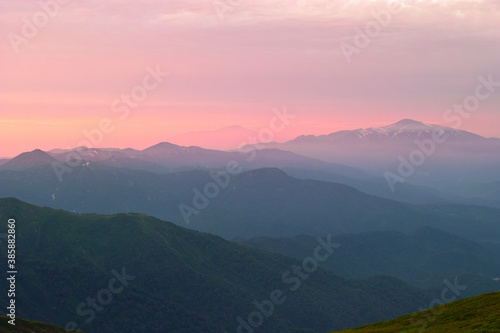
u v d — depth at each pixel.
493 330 68.44
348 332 98.75
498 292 93.00
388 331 87.25
